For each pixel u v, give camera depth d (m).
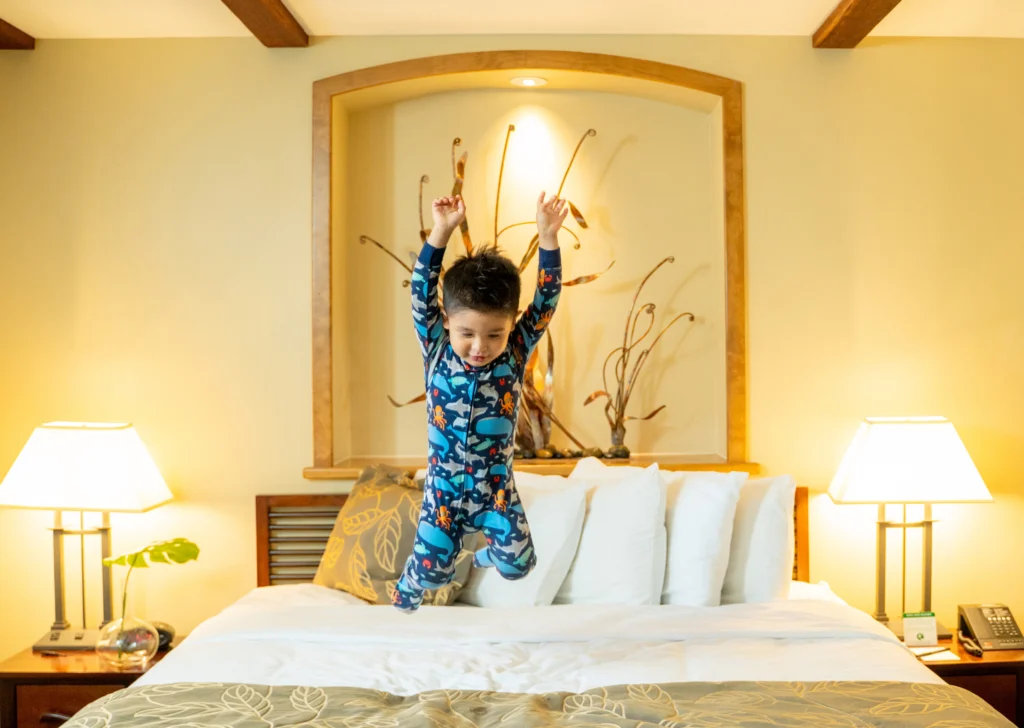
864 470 3.14
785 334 3.43
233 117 3.41
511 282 1.62
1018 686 2.92
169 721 1.91
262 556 3.39
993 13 3.20
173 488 3.43
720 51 3.40
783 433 3.43
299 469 3.43
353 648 2.44
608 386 3.62
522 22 3.27
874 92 3.42
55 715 2.83
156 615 3.44
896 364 3.43
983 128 3.43
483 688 2.15
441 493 1.82
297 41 3.32
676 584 2.80
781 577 2.85
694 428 3.62
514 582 2.82
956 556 3.45
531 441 3.46
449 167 3.61
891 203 3.43
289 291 3.42
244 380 3.43
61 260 3.43
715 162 3.56
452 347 1.71
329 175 3.40
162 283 3.43
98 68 3.41
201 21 3.26
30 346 3.43
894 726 1.86
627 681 2.18
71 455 3.10
